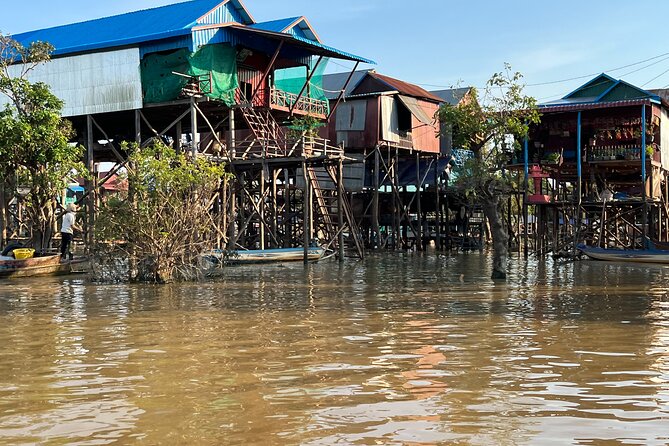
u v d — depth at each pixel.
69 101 29.36
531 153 34.78
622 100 32.69
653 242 29.06
